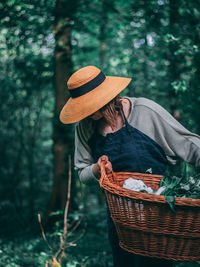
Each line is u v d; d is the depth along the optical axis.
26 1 5.32
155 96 4.82
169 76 4.47
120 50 6.54
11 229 5.78
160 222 1.77
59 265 2.83
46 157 10.02
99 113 2.22
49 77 6.29
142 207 1.79
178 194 1.92
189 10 4.00
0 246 4.61
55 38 5.51
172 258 1.82
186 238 1.77
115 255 2.32
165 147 2.19
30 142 7.03
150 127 2.18
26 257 4.00
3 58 6.66
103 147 2.26
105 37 5.98
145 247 1.86
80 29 5.67
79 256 3.84
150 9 4.66
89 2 5.42
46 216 5.52
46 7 5.41
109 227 2.32
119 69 5.29
